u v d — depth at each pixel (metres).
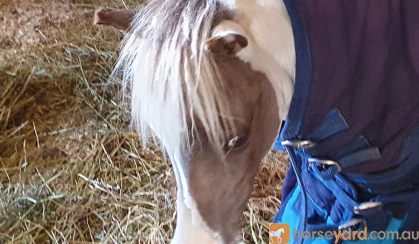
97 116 2.13
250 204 1.76
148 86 0.79
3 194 1.86
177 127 0.79
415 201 1.01
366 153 0.94
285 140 0.95
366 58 0.86
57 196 1.84
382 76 0.88
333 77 0.85
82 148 2.00
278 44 0.83
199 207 0.87
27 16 2.59
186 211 0.90
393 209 1.02
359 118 0.90
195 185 0.85
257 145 0.87
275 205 1.77
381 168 0.96
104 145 2.01
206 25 0.77
